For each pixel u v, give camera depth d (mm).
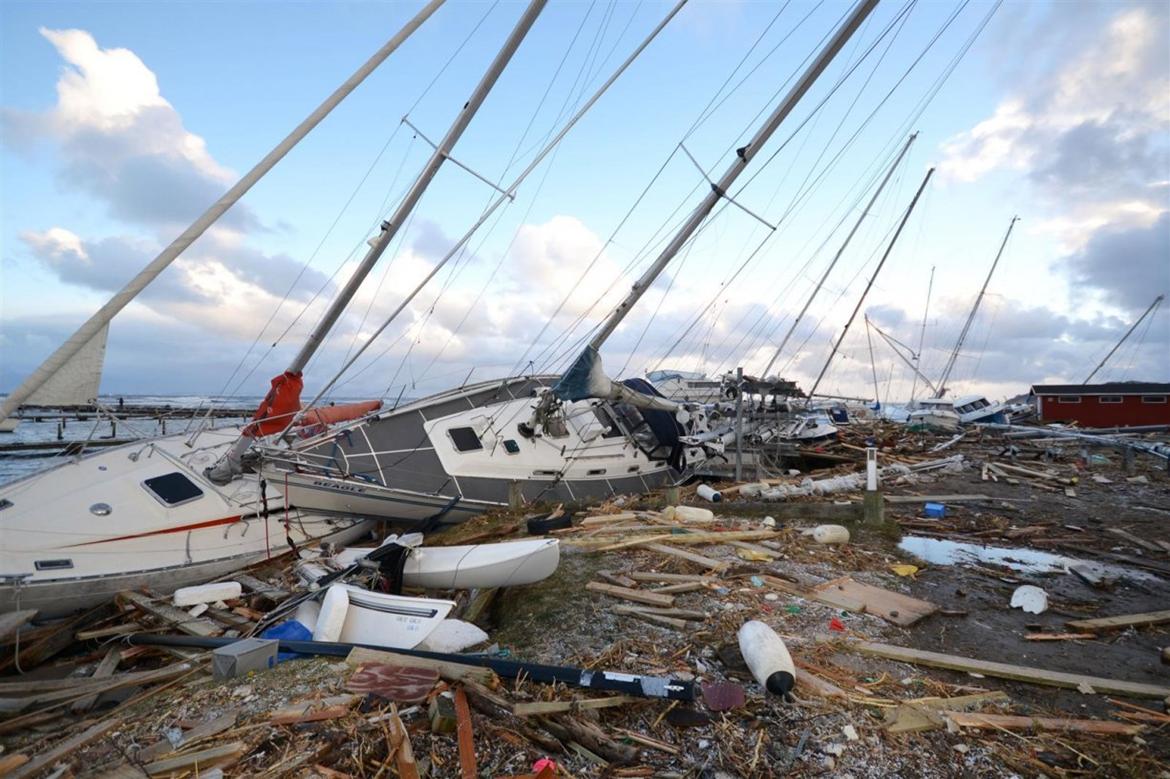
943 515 12484
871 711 4836
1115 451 23672
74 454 11562
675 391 35562
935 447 25766
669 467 17734
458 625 6949
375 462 12703
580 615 7145
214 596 9039
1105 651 6195
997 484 16547
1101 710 4949
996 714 4793
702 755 4336
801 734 4531
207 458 12148
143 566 9672
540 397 15062
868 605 7145
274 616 7781
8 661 8070
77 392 5215
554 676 5254
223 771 4133
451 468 13398
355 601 7328
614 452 16422
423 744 4398
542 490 14453
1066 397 43219
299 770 4074
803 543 9852
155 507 10570
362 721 4621
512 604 8156
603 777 4082
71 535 9555
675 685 4918
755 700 5012
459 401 14992
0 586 8336
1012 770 4148
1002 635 6578
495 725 4590
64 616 9055
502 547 8695
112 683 6293
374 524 12852
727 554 9328
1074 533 11312
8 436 40594
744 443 19688
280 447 11672
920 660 5758
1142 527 11719
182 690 5781
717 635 6391
